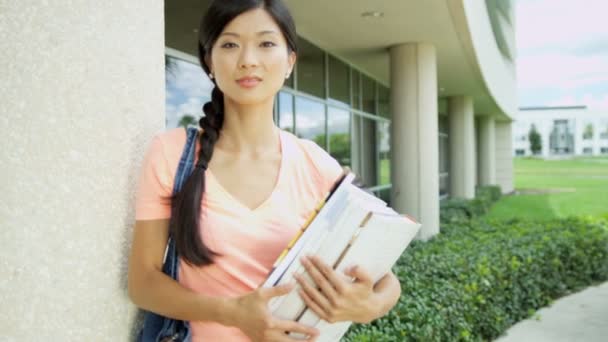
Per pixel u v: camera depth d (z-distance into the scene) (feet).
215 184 3.85
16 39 3.57
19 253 3.55
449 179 52.85
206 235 3.76
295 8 21.61
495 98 51.98
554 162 276.41
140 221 3.71
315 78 28.19
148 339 3.95
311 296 3.50
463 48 29.96
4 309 3.52
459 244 22.35
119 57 4.01
